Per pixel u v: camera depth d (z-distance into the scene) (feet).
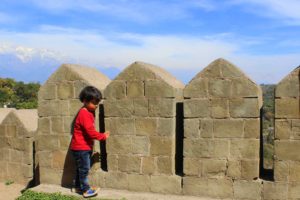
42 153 15.72
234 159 13.33
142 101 14.14
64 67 15.17
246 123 13.16
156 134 14.03
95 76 15.78
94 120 14.52
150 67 14.20
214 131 13.48
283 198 12.93
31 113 20.89
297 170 12.80
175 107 14.08
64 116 15.28
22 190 18.69
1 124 19.99
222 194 13.48
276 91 12.87
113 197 13.87
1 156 20.11
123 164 14.46
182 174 14.15
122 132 14.40
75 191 14.70
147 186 14.23
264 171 14.33
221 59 13.35
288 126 12.81
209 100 13.48
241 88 13.15
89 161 14.37
